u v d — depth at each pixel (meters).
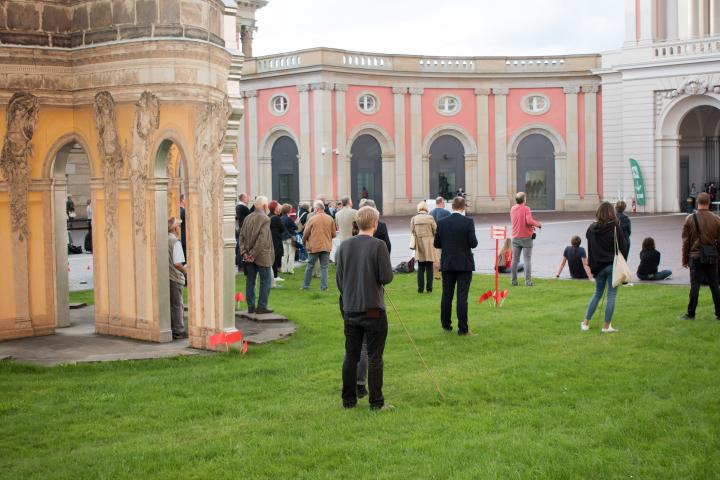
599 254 11.84
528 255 17.53
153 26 11.55
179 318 12.55
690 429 7.27
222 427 7.53
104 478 6.21
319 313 14.56
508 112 47.12
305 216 23.98
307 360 10.38
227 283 11.24
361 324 8.10
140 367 10.30
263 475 6.29
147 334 12.11
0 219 12.33
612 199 45.78
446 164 47.06
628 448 6.86
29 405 8.30
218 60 12.02
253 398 8.62
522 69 46.91
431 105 46.31
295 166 44.62
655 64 42.69
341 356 10.61
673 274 18.80
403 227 36.03
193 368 10.11
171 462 6.56
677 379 9.08
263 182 45.72
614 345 10.98
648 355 10.33
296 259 23.81
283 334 12.23
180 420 7.82
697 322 12.47
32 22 12.28
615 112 45.50
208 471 6.36
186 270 12.56
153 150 11.80
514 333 12.06
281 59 44.16
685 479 6.17
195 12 11.66
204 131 11.30
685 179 45.66
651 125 43.28
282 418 7.83
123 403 8.37
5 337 12.34
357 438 7.16
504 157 47.22
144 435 7.33
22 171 12.45
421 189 46.22
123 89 11.95
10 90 12.23
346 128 43.75
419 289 17.09
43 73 12.40
